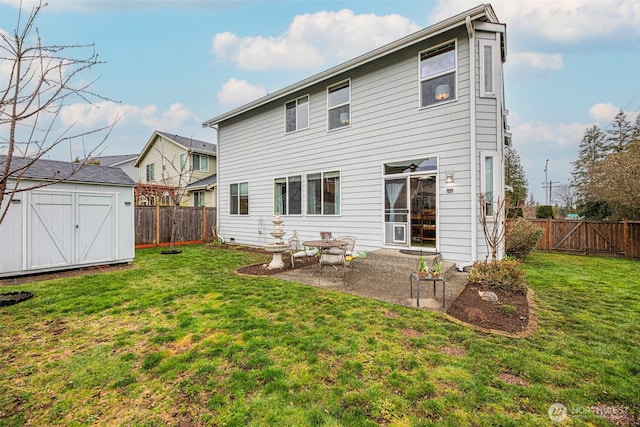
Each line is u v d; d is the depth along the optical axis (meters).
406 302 4.39
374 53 7.33
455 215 6.42
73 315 3.90
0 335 3.30
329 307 4.18
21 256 5.94
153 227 11.48
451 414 2.04
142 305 4.29
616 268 7.04
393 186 7.41
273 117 10.40
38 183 6.10
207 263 7.75
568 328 3.43
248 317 3.80
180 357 2.81
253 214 11.20
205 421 1.98
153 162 20.02
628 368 2.59
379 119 7.62
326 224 8.83
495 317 3.73
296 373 2.52
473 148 6.16
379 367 2.62
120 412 2.09
